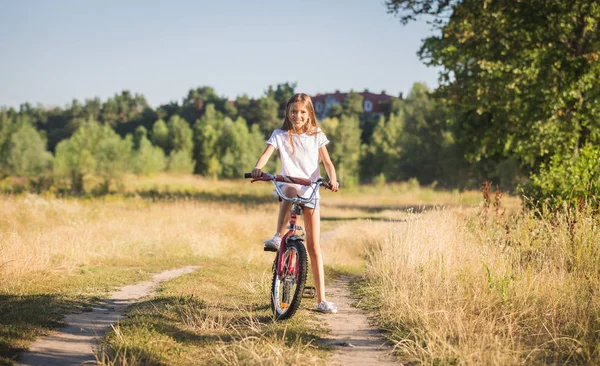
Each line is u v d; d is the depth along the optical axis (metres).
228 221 17.12
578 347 4.26
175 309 5.43
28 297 5.92
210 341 4.41
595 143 18.95
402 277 7.17
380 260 8.72
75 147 72.62
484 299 5.49
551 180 10.99
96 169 62.44
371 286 7.68
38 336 4.48
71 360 3.91
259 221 19.30
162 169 92.88
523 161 23.45
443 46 20.25
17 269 7.27
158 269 9.16
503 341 4.39
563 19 18.05
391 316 5.53
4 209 15.33
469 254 7.18
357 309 6.28
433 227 8.60
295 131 5.43
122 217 16.73
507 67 18.27
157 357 3.94
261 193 47.12
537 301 5.48
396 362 4.18
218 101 168.00
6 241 8.91
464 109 22.95
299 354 4.04
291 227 5.40
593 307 5.09
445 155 65.31
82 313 5.46
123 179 61.50
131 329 4.62
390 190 58.88
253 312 5.58
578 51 18.78
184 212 18.67
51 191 28.17
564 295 5.52
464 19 18.89
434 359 4.09
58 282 7.12
